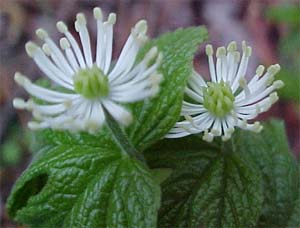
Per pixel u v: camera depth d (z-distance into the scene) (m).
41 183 0.05
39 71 0.12
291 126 0.11
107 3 0.12
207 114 0.05
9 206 0.05
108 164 0.05
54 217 0.05
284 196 0.05
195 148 0.05
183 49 0.05
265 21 0.12
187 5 0.12
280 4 0.12
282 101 0.11
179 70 0.05
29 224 0.05
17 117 0.11
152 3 0.12
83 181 0.05
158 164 0.05
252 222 0.05
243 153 0.05
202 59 0.11
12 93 0.12
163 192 0.05
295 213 0.05
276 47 0.11
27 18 0.12
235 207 0.05
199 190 0.05
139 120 0.05
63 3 0.12
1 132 0.11
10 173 0.11
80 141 0.05
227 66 0.05
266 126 0.05
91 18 0.12
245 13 0.12
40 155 0.05
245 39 0.12
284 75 0.10
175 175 0.05
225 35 0.12
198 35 0.05
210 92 0.05
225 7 0.12
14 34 0.12
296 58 0.11
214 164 0.05
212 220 0.05
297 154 0.10
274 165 0.05
